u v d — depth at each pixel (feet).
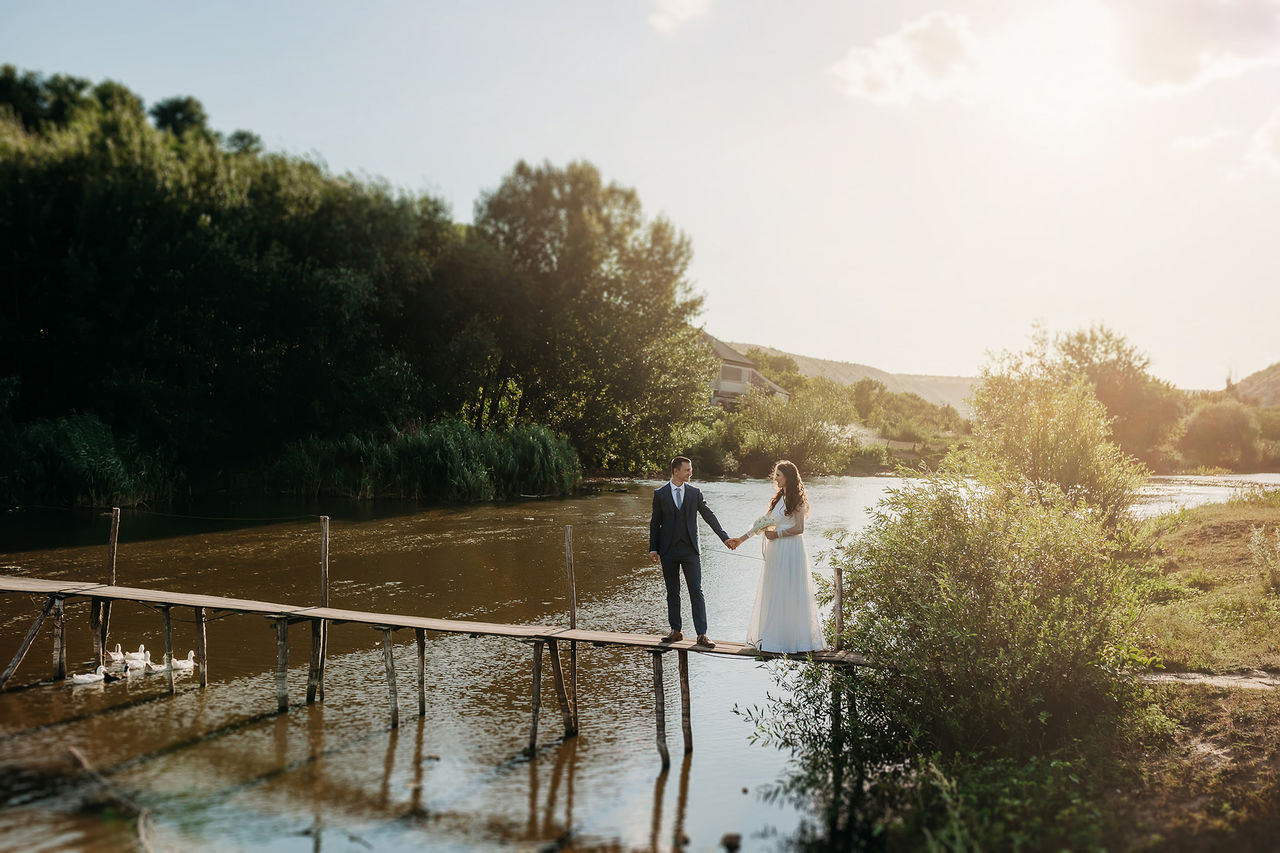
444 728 26.35
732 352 231.71
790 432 148.87
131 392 81.92
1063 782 20.62
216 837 18.80
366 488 85.25
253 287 89.15
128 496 74.84
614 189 126.72
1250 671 27.53
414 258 103.19
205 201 90.53
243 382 89.92
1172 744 22.97
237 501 80.43
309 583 45.98
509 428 100.89
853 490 114.52
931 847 17.22
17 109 117.39
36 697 27.86
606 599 44.78
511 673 32.09
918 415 309.01
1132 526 49.37
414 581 47.42
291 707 27.76
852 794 21.84
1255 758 21.54
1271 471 182.39
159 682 29.81
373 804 20.81
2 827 18.67
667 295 124.98
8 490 71.56
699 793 22.02
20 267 81.87
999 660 23.59
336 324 93.61
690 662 34.14
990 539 27.12
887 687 25.12
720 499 98.27
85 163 85.20
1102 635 24.67
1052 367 60.29
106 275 83.46
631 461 122.52
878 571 28.40
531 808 20.92
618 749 25.02
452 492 85.71
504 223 124.67
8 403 74.69
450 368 105.19
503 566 52.49
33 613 38.09
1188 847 17.79
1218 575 41.63
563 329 116.26
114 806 19.97
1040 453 53.93
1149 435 168.76
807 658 25.96
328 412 95.35
